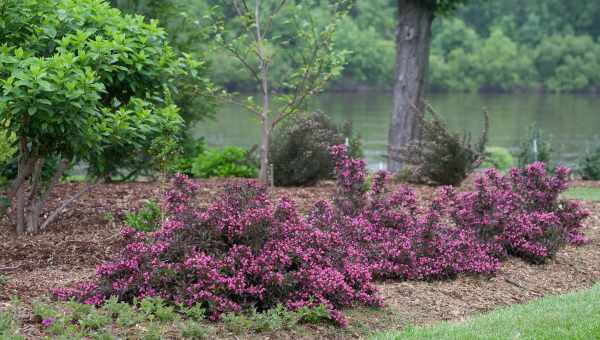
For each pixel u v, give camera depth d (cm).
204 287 548
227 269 562
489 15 9188
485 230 793
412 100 1919
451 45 8700
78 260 698
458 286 688
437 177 1278
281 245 581
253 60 2364
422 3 1895
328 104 6247
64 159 803
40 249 725
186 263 553
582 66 8400
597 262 794
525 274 741
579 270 764
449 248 728
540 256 774
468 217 795
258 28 1159
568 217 869
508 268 757
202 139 1470
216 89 1146
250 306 554
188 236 585
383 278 700
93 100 671
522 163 1666
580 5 8756
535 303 631
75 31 756
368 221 745
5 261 688
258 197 631
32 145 727
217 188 1084
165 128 757
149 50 752
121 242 755
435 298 647
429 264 705
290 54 1184
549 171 1647
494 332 530
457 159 1263
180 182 638
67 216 876
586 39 8500
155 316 530
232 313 529
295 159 1226
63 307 536
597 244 870
